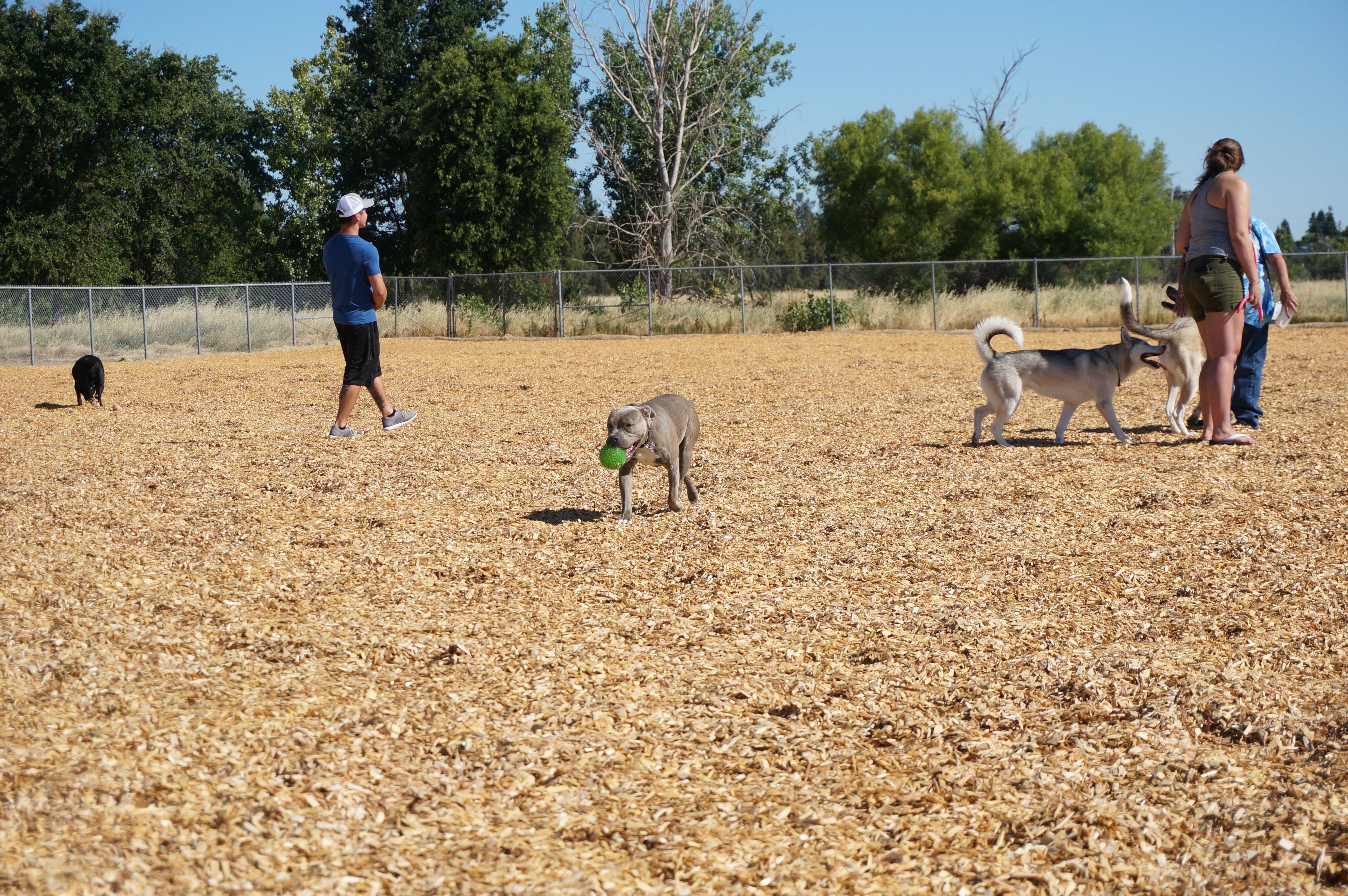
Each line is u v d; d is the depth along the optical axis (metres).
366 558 6.00
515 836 2.97
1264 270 9.45
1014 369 9.22
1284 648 4.29
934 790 3.27
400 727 3.71
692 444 7.29
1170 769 3.35
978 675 4.20
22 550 6.03
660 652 4.54
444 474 8.52
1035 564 5.67
